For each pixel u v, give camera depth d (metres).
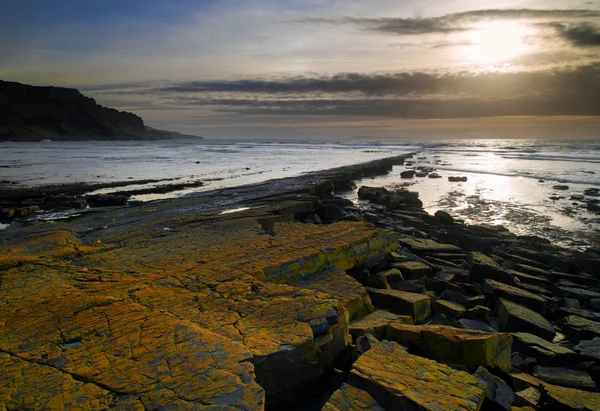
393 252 11.29
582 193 27.50
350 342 5.80
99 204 21.92
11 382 4.07
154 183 32.19
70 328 5.21
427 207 23.83
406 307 7.71
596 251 14.36
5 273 7.74
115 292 6.48
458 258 12.53
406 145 135.25
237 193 23.45
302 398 5.17
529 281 11.18
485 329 7.59
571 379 6.01
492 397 4.93
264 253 8.73
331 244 9.39
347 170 38.81
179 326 5.19
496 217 20.81
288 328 5.20
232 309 5.79
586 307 9.55
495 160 57.25
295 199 19.92
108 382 4.04
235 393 3.84
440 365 4.84
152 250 9.42
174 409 3.63
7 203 21.22
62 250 9.57
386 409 4.18
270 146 139.75
